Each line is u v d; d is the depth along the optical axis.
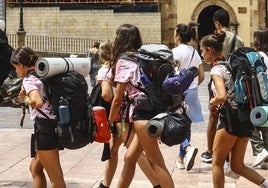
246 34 46.28
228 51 10.89
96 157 12.51
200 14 48.88
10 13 45.94
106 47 8.85
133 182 10.14
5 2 45.88
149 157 7.68
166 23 46.47
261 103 8.05
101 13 45.34
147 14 44.75
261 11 46.03
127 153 8.12
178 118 7.40
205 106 22.84
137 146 8.04
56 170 7.41
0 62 9.42
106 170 9.14
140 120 7.62
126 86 7.80
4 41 9.47
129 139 8.42
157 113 7.62
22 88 7.59
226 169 10.26
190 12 46.41
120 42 7.99
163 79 7.52
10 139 14.91
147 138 7.60
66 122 7.07
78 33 45.72
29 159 12.34
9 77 9.52
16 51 7.89
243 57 8.19
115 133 8.92
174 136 7.30
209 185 9.93
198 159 12.17
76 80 7.20
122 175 8.17
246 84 8.03
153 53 7.53
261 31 10.10
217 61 8.34
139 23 44.88
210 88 8.92
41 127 7.33
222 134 8.16
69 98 7.12
